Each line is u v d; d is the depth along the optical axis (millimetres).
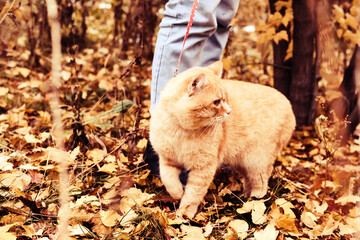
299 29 4055
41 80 4438
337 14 3775
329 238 2445
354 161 3375
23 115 3604
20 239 2117
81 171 2807
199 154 2496
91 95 4332
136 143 3211
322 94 4609
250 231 2426
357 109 3748
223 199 2838
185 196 2582
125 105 3252
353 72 3787
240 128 2701
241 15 7812
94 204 2420
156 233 2289
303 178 3297
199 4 2535
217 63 2711
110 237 2182
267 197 2848
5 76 4484
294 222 2514
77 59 5145
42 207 2379
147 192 2746
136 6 4941
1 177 2562
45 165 2805
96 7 7383
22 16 3799
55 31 1765
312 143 3871
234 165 2924
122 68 5211
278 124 2850
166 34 2658
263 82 5289
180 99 2352
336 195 3006
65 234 2027
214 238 2293
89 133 3150
